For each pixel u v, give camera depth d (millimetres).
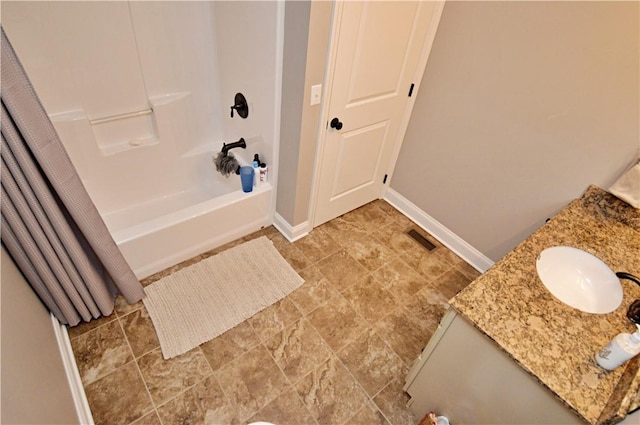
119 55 1979
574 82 1591
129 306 1856
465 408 1281
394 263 2326
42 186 1211
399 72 2084
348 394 1627
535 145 1832
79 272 1515
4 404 830
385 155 2541
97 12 1798
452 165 2275
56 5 1671
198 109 2467
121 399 1508
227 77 2277
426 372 1361
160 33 2057
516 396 1060
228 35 2062
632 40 1375
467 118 2076
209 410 1513
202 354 1698
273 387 1616
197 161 2582
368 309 2010
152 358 1657
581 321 1071
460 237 2428
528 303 1109
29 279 1423
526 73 1738
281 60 1735
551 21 1576
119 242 1756
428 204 2553
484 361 1106
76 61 1855
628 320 1100
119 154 2201
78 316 1687
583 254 1374
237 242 2307
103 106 2072
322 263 2256
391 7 1720
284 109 1882
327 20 1525
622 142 1527
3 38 997
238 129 2414
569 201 1804
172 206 2492
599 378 927
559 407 941
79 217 1368
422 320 1989
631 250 1410
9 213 1181
